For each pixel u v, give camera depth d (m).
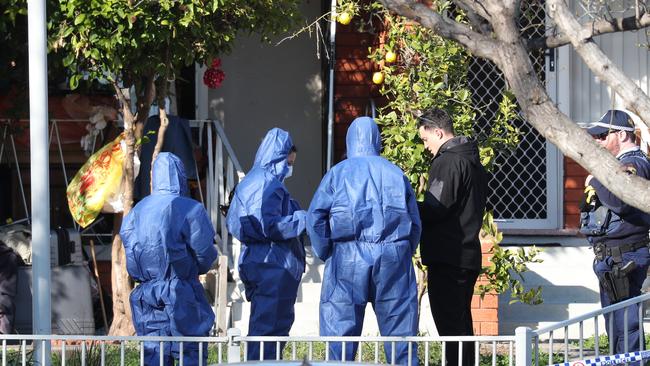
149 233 14.05
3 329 18.30
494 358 11.77
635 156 15.06
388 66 18.55
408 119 17.09
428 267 14.17
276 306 15.69
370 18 20.44
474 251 13.91
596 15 11.49
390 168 13.59
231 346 11.83
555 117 9.75
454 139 14.09
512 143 17.56
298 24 20.28
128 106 18.66
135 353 16.50
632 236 15.17
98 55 17.27
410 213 13.51
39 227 13.38
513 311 20.38
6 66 19.69
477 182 13.98
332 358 13.51
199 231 14.11
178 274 14.12
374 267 13.38
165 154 14.52
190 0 17.25
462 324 14.02
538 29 19.20
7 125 20.89
